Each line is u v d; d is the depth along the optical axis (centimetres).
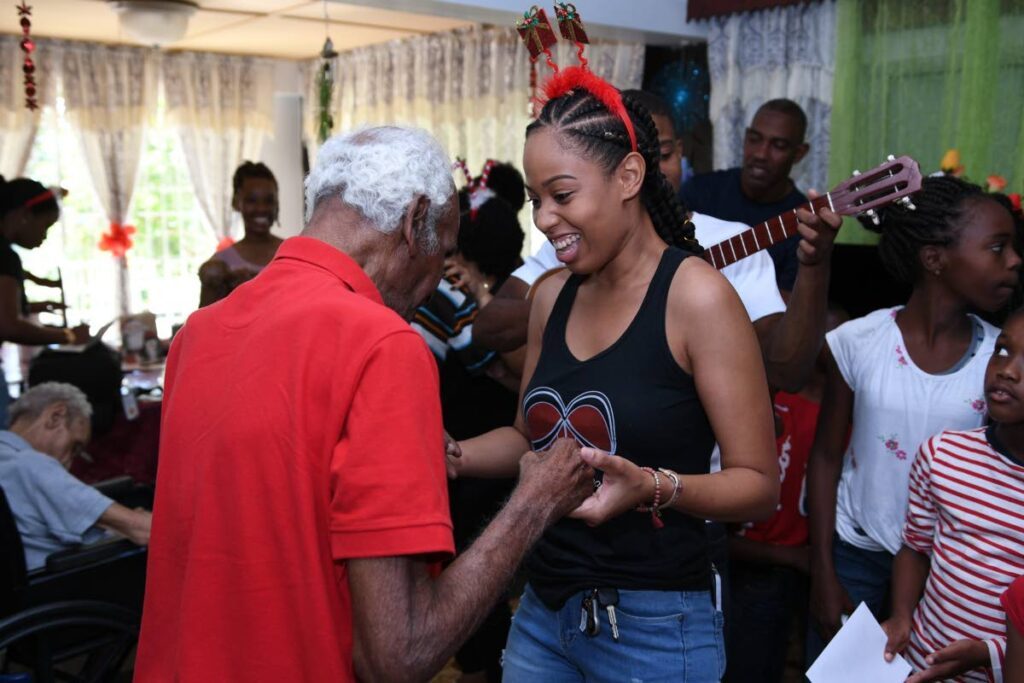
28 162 606
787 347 171
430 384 105
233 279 366
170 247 694
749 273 195
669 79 486
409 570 101
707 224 191
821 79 402
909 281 190
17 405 268
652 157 133
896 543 188
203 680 106
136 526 248
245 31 564
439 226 117
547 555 140
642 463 131
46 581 236
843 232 379
